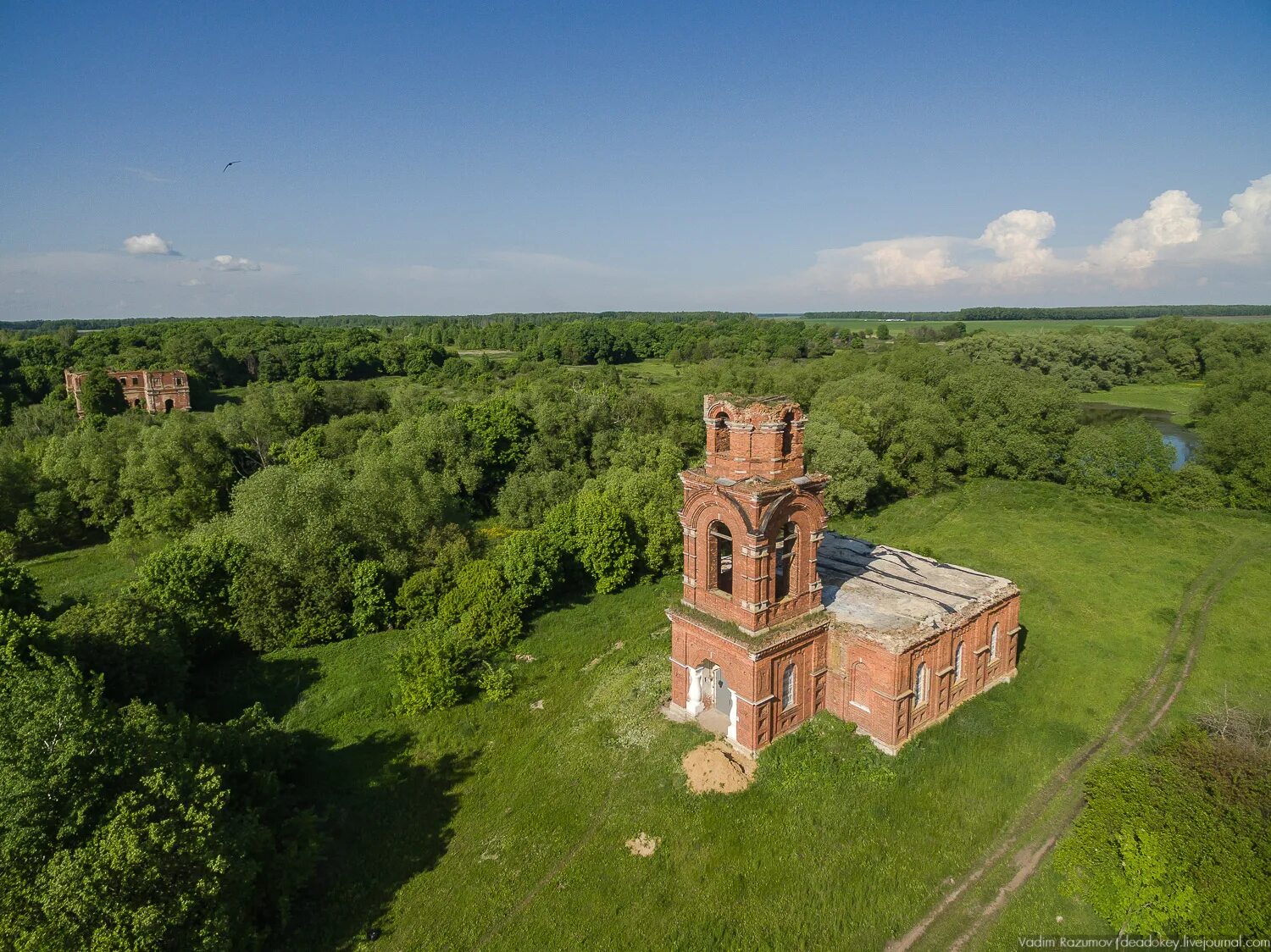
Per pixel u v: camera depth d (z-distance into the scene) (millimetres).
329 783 31625
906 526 67750
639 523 54312
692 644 32438
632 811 28422
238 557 46000
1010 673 37125
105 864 19391
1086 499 73125
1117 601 47406
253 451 85000
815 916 23516
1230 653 40062
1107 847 24031
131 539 64500
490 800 30234
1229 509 67812
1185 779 25969
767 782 28906
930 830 26672
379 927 24141
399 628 47188
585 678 39594
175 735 25922
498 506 71000
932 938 22672
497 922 24125
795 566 31109
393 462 58875
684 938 22969
